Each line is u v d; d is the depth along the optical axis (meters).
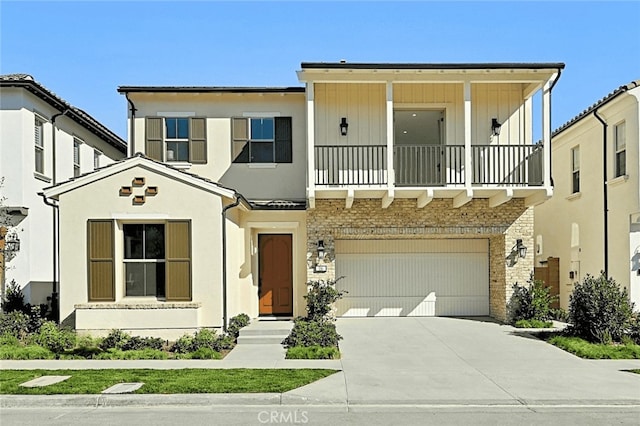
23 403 7.72
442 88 15.39
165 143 16.08
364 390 8.29
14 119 14.34
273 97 16.22
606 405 7.77
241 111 16.22
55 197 12.85
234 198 12.95
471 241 16.06
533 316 14.39
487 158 14.98
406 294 15.95
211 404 7.75
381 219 14.98
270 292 15.41
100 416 7.23
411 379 8.98
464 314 15.97
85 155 18.62
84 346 11.49
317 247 14.86
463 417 7.17
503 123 15.38
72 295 12.47
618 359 10.55
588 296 12.27
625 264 13.98
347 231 14.93
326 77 13.97
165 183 12.69
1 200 13.77
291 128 16.20
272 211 15.05
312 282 14.48
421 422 6.93
